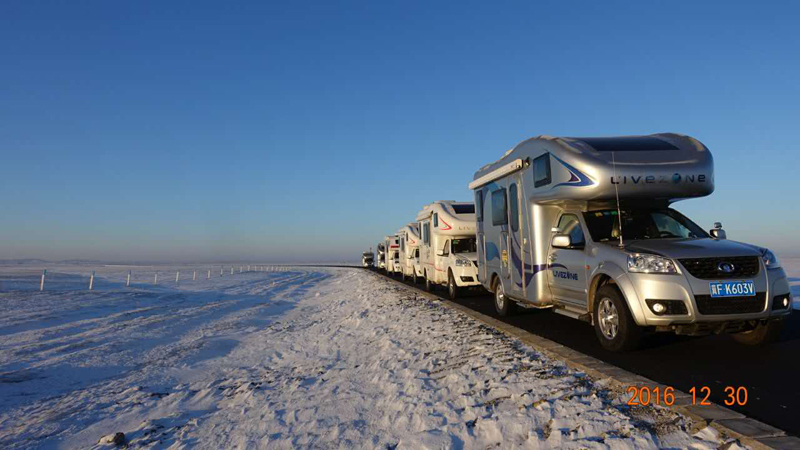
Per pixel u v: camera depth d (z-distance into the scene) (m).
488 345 6.70
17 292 24.45
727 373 4.83
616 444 3.21
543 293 7.71
